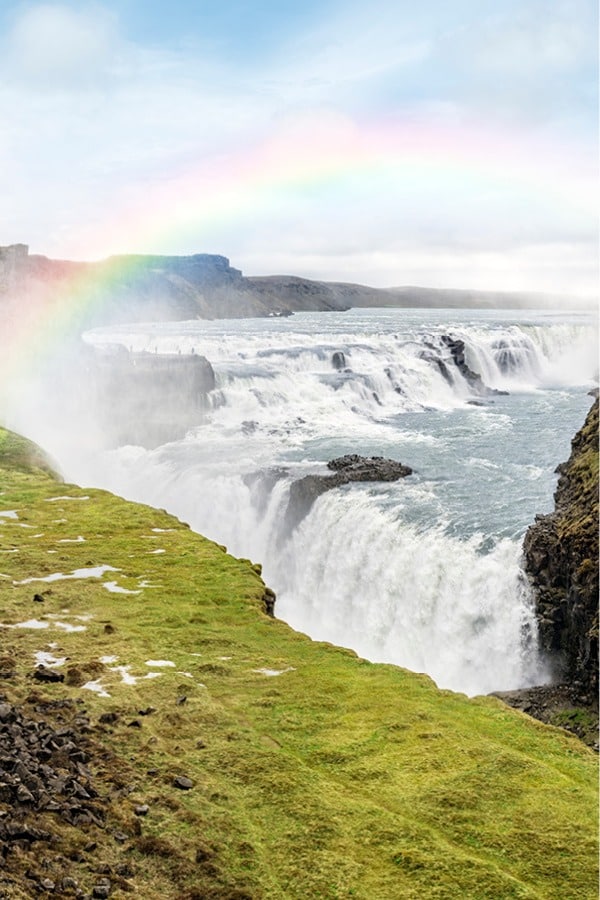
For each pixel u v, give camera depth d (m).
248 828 19.03
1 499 56.00
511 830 19.28
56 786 18.61
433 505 62.03
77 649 30.23
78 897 14.98
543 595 48.75
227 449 86.19
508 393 123.50
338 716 25.72
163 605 35.97
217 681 28.22
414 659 54.88
